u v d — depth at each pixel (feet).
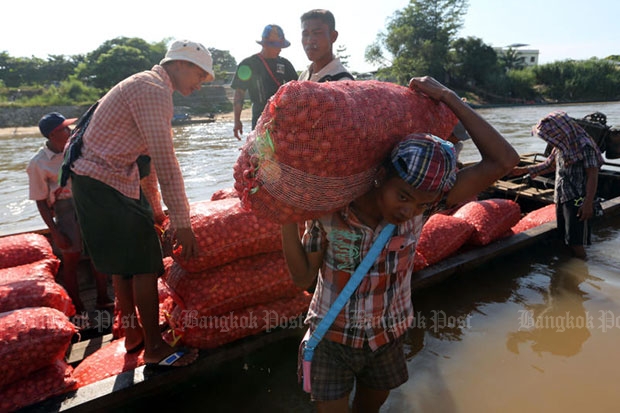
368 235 5.30
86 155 7.31
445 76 193.77
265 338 8.73
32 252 10.50
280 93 4.16
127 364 7.93
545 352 9.61
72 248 11.60
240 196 4.80
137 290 7.55
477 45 193.77
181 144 63.87
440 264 11.67
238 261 9.00
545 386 8.56
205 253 8.36
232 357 8.42
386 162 4.83
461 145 8.09
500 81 189.67
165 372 7.61
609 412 7.87
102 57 172.14
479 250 12.60
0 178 40.57
